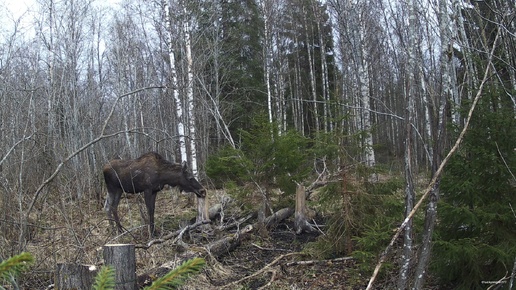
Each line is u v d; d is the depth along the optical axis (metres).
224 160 10.72
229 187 10.23
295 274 7.41
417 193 7.46
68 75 15.68
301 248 8.77
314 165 10.93
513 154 5.82
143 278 6.06
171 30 17.42
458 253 5.67
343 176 7.92
